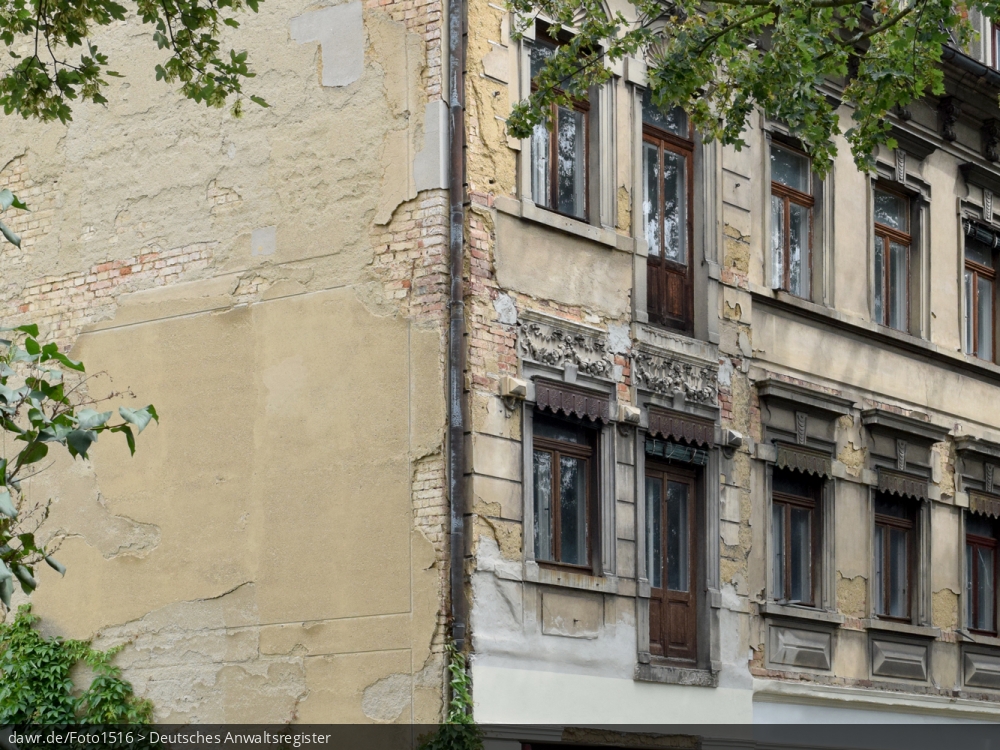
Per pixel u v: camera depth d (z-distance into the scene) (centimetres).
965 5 1634
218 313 1747
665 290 1875
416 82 1658
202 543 1714
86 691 1744
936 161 2372
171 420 1759
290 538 1656
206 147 1792
